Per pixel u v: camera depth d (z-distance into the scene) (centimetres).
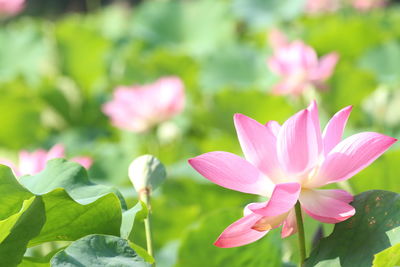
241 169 197
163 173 214
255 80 527
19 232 197
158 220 285
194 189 307
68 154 446
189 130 476
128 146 425
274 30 520
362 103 414
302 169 197
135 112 408
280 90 378
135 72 546
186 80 548
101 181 375
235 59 542
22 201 202
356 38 546
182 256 233
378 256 192
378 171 264
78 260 192
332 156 197
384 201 199
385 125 385
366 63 524
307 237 240
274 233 228
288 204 194
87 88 558
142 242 274
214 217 234
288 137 196
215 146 409
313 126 196
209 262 234
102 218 203
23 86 513
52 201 199
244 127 197
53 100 530
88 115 544
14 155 510
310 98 375
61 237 205
